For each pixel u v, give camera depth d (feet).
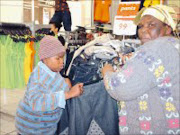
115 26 8.13
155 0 14.97
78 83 4.64
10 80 10.21
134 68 3.51
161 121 3.71
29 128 4.86
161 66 3.48
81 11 21.54
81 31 11.35
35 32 11.14
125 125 3.97
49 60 4.51
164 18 3.80
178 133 3.70
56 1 14.32
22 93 16.14
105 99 4.75
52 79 4.66
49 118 4.80
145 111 3.78
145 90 3.56
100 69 4.87
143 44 3.86
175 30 4.00
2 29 9.81
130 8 7.89
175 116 3.66
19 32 10.31
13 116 12.37
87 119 4.74
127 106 3.92
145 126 3.80
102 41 5.23
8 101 14.38
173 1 16.75
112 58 4.94
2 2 19.39
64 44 11.08
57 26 14.15
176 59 3.51
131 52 5.22
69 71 5.05
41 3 15.42
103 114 4.77
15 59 10.18
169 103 3.65
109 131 4.81
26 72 10.41
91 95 4.70
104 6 21.71
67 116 4.90
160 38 3.67
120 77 3.56
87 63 4.95
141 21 4.04
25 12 15.20
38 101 4.41
